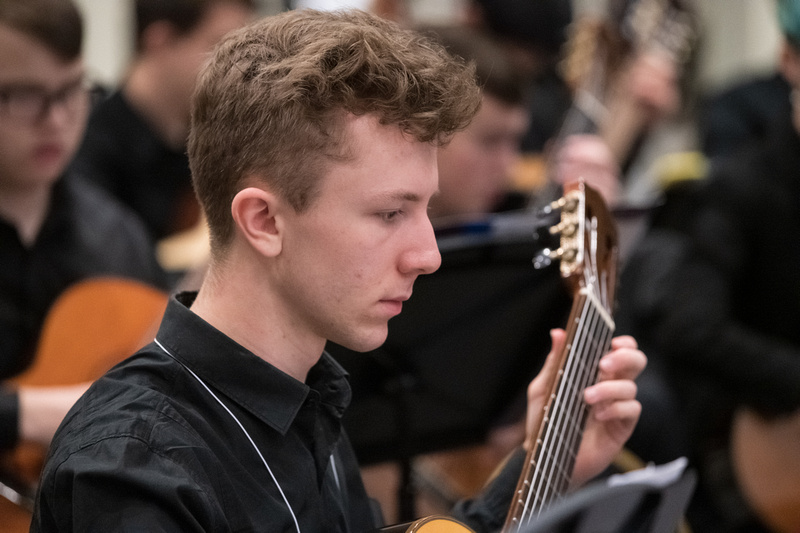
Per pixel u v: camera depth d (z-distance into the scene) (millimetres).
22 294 3607
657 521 1819
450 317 2814
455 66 1913
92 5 7457
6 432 3088
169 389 1810
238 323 1863
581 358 2273
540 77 6469
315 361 1937
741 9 8992
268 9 7926
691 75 5957
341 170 1749
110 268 3869
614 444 2354
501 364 3029
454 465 3963
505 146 4305
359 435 2990
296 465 1894
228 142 1810
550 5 6285
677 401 4844
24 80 3262
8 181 3477
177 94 5234
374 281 1789
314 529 1903
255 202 1778
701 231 4707
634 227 3152
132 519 1593
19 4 3225
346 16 1926
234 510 1752
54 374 3504
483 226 2791
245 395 1850
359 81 1744
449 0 8664
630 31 5441
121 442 1670
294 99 1742
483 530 2336
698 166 5523
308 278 1792
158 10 5113
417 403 3018
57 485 1670
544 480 2082
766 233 4637
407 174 1772
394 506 3748
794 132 4637
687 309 4570
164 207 5406
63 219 3756
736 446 4613
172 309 1902
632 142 5410
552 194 4938
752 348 4473
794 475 4469
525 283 2830
